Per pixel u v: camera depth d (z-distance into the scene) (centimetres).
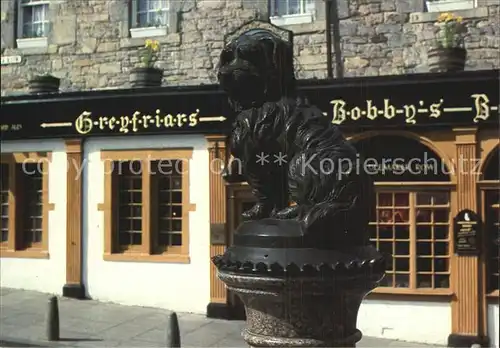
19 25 1273
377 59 1022
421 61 1001
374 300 964
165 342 878
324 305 330
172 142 1099
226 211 1056
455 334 919
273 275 315
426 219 952
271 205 370
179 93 1069
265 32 362
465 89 912
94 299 1148
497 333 909
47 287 1190
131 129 1106
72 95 1140
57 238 1182
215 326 992
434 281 946
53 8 1235
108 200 1142
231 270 334
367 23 1027
